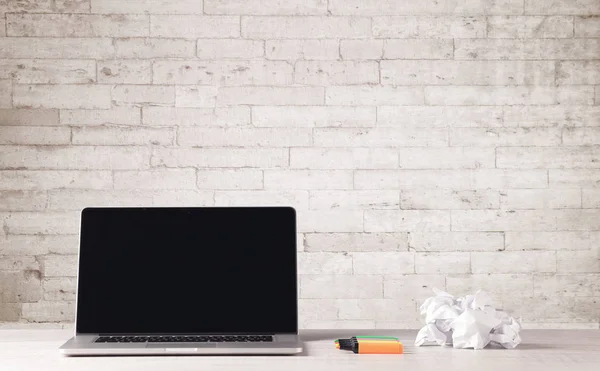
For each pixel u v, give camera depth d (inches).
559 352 49.1
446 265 88.9
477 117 89.4
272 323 53.7
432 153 89.3
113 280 53.9
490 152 89.4
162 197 88.7
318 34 89.4
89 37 88.9
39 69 88.6
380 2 89.6
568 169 89.4
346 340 50.9
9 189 88.0
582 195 89.4
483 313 50.5
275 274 54.6
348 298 88.7
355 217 88.9
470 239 89.0
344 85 89.4
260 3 89.4
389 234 88.9
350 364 45.1
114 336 52.6
